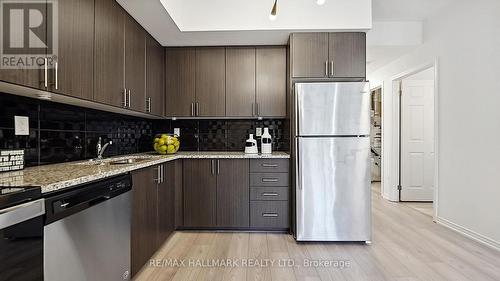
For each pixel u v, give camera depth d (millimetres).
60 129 2150
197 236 2959
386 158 4754
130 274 1894
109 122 2814
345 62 2922
